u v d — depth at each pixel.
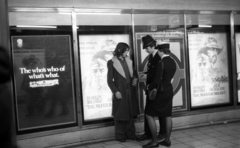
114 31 5.54
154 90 4.71
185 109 6.13
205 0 6.27
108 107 5.49
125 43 5.17
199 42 6.25
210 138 5.35
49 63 5.05
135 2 5.68
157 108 4.76
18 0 4.84
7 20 4.70
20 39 4.86
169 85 4.81
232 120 6.53
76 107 5.24
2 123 1.75
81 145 5.18
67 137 5.17
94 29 5.38
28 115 4.91
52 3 5.06
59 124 5.12
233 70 6.54
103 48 5.46
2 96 1.79
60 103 5.13
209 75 6.35
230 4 6.52
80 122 5.26
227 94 6.52
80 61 5.30
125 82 5.14
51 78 5.07
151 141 4.94
